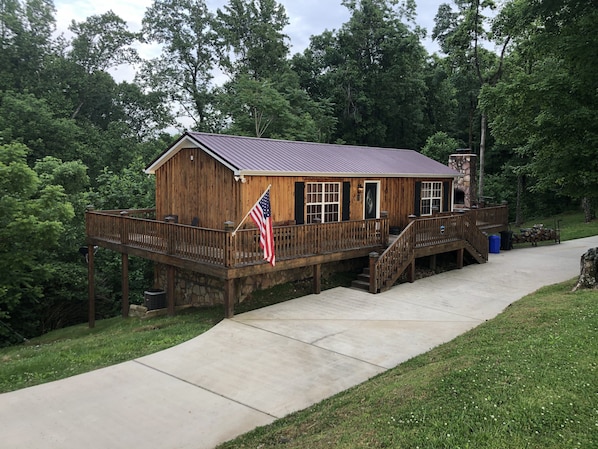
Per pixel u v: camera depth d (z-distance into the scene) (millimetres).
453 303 11945
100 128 38031
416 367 7391
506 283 14141
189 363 8250
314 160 15133
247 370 7914
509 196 38000
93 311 15297
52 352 9852
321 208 14695
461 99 42000
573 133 12930
